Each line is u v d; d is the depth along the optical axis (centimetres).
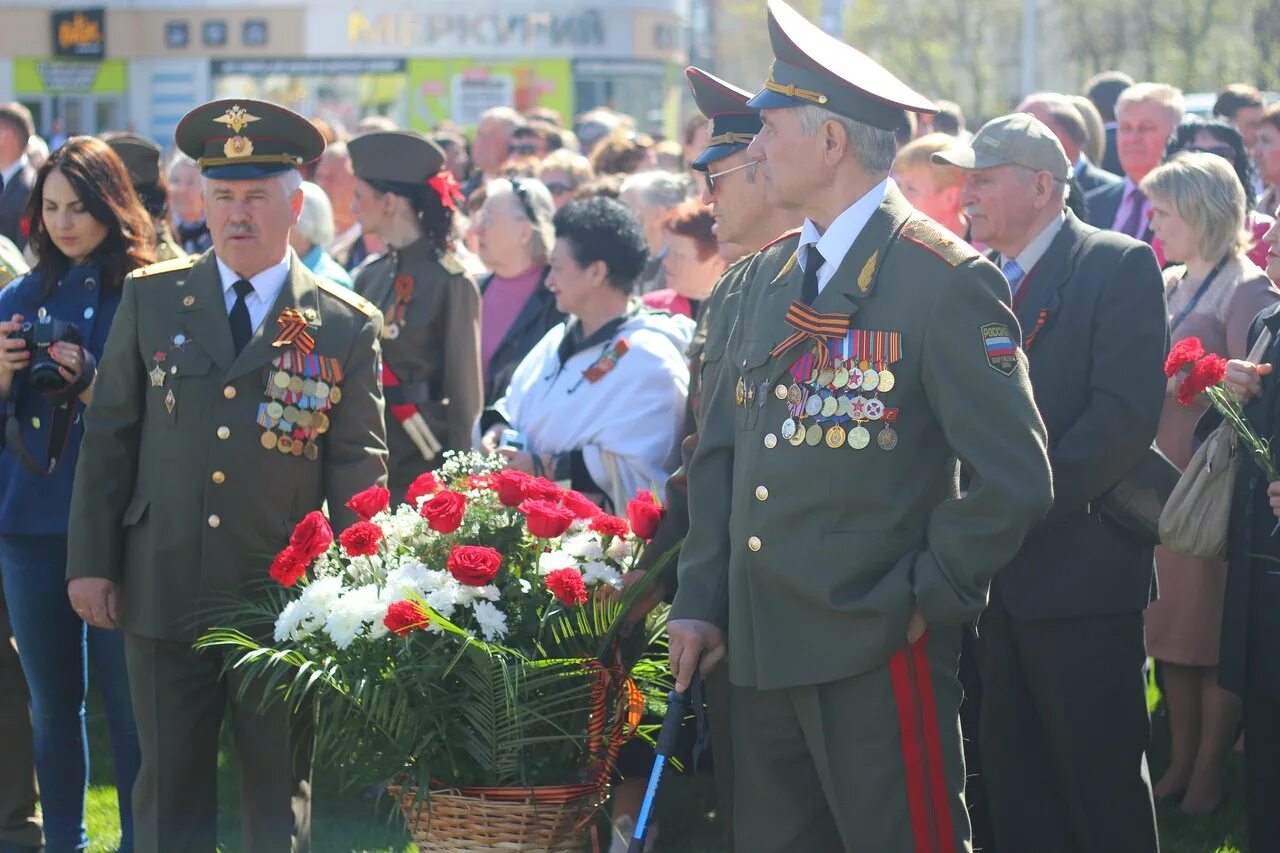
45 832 516
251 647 409
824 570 347
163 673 447
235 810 564
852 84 351
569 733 393
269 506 445
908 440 347
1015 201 456
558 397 528
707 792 571
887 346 347
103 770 616
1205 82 2592
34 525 491
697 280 620
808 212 367
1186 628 564
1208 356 430
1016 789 460
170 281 455
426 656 385
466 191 1135
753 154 368
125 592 452
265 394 445
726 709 412
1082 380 446
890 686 347
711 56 4672
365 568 415
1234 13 2538
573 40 2928
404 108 2986
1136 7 2714
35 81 3073
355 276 646
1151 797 455
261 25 3023
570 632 397
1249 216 690
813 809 364
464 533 414
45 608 495
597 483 514
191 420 443
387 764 392
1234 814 557
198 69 3073
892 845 345
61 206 491
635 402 515
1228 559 445
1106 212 794
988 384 339
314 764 469
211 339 445
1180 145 757
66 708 508
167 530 442
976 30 3447
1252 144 909
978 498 337
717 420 385
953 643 361
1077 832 450
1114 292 445
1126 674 449
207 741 457
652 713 437
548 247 682
